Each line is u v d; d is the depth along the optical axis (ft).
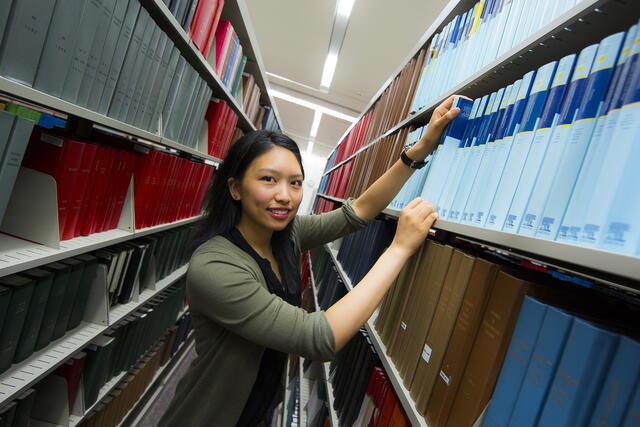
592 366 1.27
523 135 1.88
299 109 22.76
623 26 1.85
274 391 3.29
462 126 2.74
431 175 2.87
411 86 4.81
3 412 3.44
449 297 2.31
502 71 2.63
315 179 30.01
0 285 3.26
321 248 9.71
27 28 2.56
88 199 4.09
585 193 1.42
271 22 13.70
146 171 5.09
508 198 1.87
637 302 1.96
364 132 8.27
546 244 1.43
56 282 3.85
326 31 13.15
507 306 1.77
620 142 1.32
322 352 2.17
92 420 5.00
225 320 2.38
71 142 3.56
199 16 5.14
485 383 1.79
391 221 4.72
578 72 1.64
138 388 6.42
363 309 2.22
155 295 6.50
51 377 4.30
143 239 5.93
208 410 2.74
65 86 3.03
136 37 3.82
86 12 3.03
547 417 1.39
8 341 3.32
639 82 1.30
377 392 3.31
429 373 2.29
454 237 3.74
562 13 1.95
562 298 1.72
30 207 3.41
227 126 8.07
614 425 1.20
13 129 2.62
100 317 4.62
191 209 7.52
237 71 7.86
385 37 12.47
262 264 2.87
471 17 3.26
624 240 1.22
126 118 4.09
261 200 2.79
